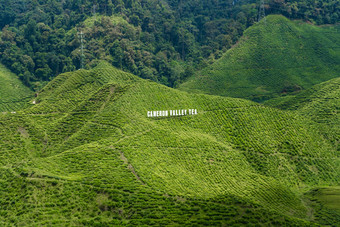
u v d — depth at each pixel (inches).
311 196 5442.9
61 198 4266.7
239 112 7386.8
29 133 6988.2
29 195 4330.7
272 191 5378.9
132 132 6378.0
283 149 6678.2
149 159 5526.6
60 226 3897.6
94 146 5851.4
